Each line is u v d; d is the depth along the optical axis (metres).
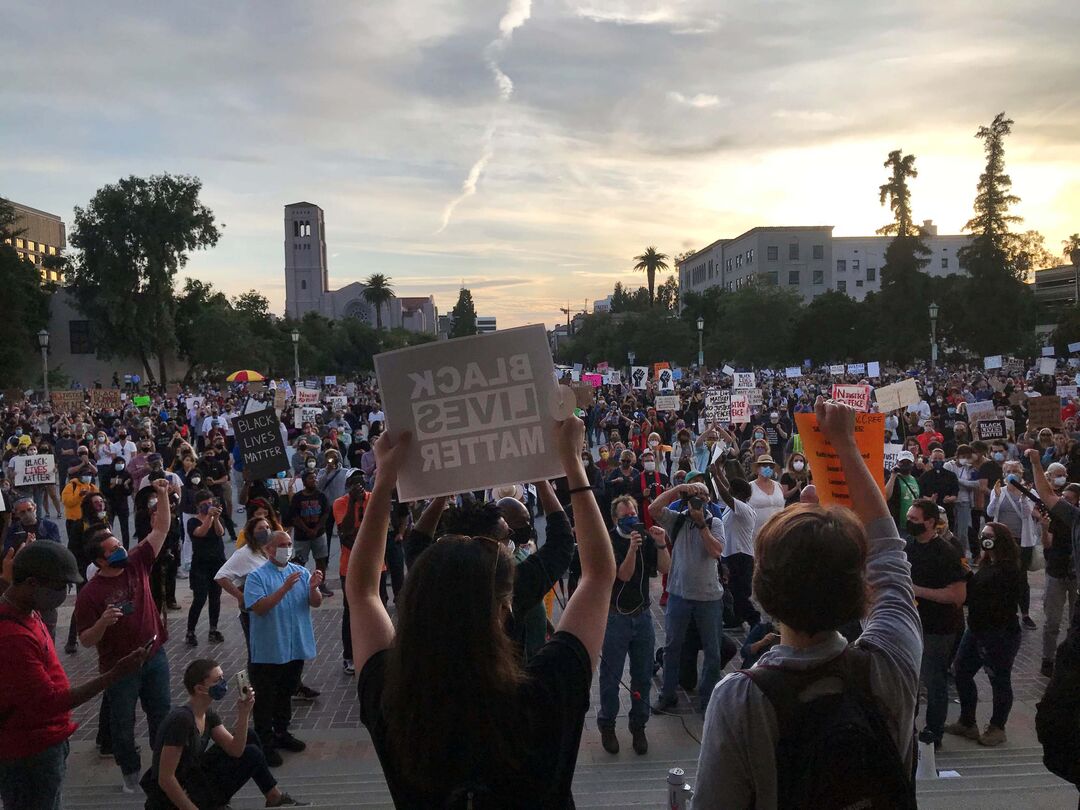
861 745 1.62
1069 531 8.31
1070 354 63.34
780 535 1.82
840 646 1.79
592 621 1.78
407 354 2.16
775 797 1.71
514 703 1.55
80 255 61.88
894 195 69.88
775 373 65.06
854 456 2.07
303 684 8.65
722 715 1.76
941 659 6.64
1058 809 5.05
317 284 147.25
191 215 62.28
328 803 6.03
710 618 7.58
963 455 12.94
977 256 64.62
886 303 68.94
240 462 16.59
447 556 1.61
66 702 4.08
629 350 75.94
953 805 5.13
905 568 1.99
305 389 27.69
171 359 75.19
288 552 7.28
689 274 139.12
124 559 6.31
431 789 1.54
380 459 2.11
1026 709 7.84
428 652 1.53
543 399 2.14
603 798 5.96
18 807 4.05
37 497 17.88
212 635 10.32
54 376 65.62
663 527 7.62
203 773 5.19
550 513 2.41
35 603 4.06
